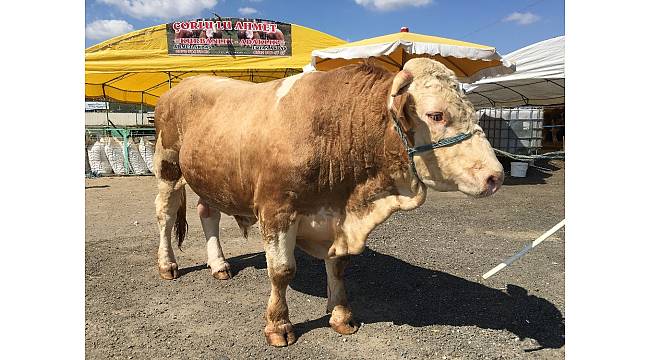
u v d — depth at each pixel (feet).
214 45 54.39
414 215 26.86
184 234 17.15
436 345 11.87
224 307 14.08
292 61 55.01
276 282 11.66
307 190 11.02
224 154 12.35
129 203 31.04
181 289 15.44
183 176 15.24
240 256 18.85
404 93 9.77
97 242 20.86
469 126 9.86
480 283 15.92
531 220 25.81
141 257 18.70
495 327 12.82
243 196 12.31
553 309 13.91
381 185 11.06
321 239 11.87
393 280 16.24
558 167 49.83
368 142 10.78
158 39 53.47
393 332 12.55
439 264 17.89
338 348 11.76
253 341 12.07
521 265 17.81
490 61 35.86
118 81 58.75
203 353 11.48
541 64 52.42
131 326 12.82
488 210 28.50
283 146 10.88
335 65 38.32
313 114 10.89
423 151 10.07
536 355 11.40
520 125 46.26
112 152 48.11
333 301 12.93
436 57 36.37
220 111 13.06
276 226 11.30
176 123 14.84
